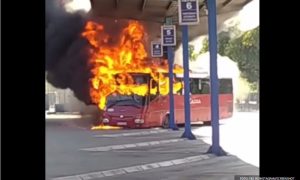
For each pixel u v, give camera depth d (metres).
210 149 13.28
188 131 18.08
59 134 19.94
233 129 22.19
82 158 12.61
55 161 11.96
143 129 22.77
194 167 11.03
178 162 11.84
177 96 24.53
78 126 24.97
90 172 10.41
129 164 11.56
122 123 23.08
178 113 24.48
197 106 25.31
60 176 9.88
